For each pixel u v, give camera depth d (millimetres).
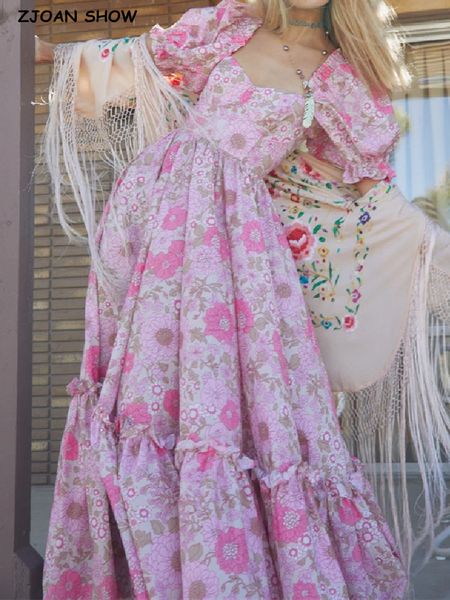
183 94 2217
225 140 2070
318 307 2152
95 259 1999
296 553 1715
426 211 4730
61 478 1860
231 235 1963
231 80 2100
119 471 1760
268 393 1818
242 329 1885
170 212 1983
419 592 2340
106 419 1825
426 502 2070
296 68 2156
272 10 2146
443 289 2131
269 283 1915
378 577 1858
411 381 2098
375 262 2146
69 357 4656
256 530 1732
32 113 2180
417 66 4688
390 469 2117
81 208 2061
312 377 1931
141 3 4559
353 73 2207
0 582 1961
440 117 4707
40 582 2037
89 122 2129
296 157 2232
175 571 1715
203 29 2162
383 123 2186
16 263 2059
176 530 1740
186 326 1850
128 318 1906
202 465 1741
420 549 2639
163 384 1852
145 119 2113
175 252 1944
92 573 1797
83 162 2113
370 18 2164
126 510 1732
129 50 2123
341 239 2170
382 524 1909
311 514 1786
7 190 2084
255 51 2152
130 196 2059
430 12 4566
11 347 2037
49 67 3967
